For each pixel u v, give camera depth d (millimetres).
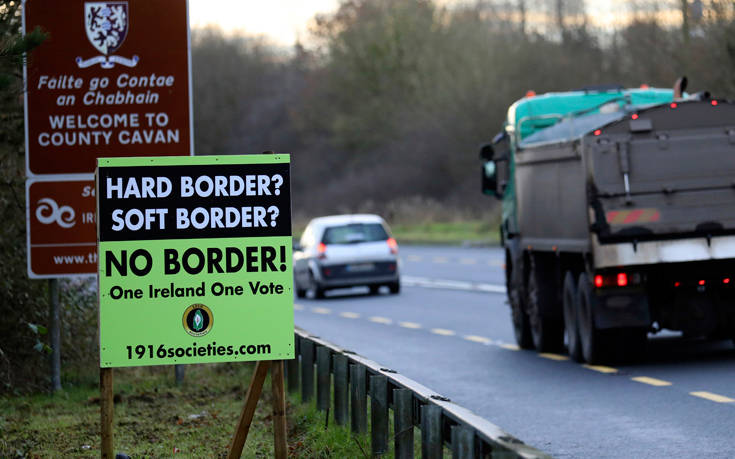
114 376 35000
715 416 25891
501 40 170125
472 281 79812
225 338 17938
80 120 30547
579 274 37562
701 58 91562
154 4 30688
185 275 17922
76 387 32781
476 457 14031
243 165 18047
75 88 30500
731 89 88125
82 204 30719
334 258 72750
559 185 37531
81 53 30484
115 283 17828
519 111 44750
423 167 195125
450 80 175875
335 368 23484
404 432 17688
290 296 18062
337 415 23109
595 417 26641
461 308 61219
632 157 34156
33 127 30484
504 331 49625
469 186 176875
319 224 75125
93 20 30500
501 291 70438
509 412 27891
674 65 104750
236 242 18016
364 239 73562
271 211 18062
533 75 162625
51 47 30391
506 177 46531
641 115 34406
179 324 17891
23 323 32219
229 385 32281
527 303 42438
